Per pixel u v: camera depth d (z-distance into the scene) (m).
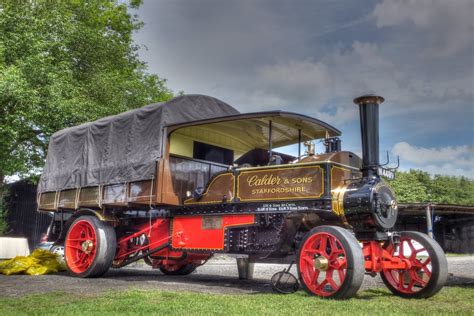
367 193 6.62
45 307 5.07
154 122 8.81
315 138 9.47
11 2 18.08
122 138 9.38
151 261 10.90
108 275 10.14
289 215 7.18
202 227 8.38
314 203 6.95
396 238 7.04
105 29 24.92
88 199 9.83
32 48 17.25
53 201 10.72
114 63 23.39
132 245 10.02
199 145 9.29
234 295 6.36
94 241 9.48
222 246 7.97
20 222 21.00
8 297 5.97
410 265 6.86
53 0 19.53
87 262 9.49
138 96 21.44
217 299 5.78
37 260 10.46
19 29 17.59
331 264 6.20
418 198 44.38
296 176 7.22
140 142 8.97
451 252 26.69
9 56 17.52
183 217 8.73
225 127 9.08
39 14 18.86
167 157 8.59
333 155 7.24
